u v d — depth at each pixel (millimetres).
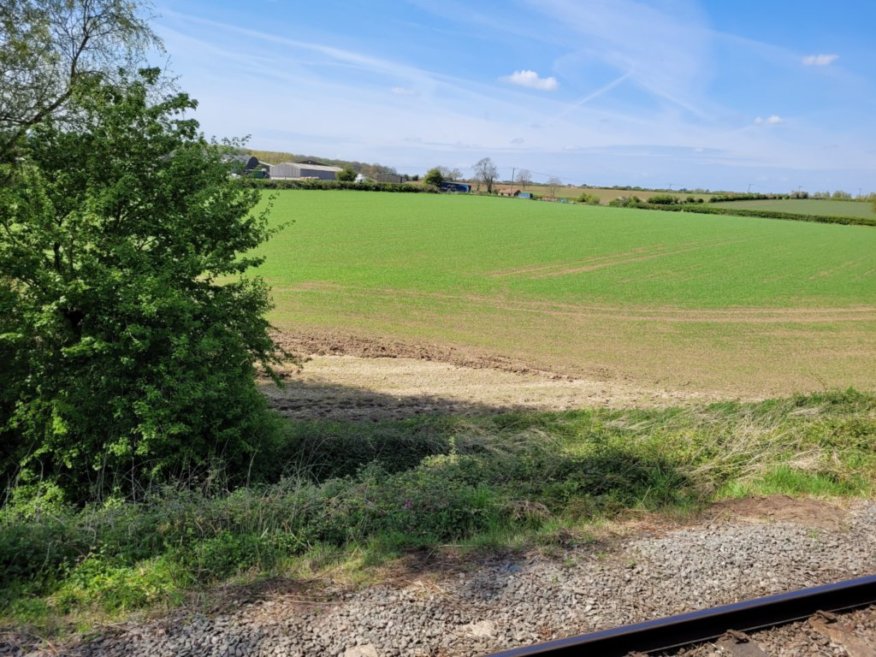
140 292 9266
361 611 5211
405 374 18609
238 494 7605
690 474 9438
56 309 9227
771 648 5066
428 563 6184
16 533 6406
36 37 12477
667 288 38094
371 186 109000
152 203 10445
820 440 10820
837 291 38812
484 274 40156
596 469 9203
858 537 7121
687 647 5031
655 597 5691
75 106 11352
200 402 9656
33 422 9617
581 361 22141
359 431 12117
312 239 51969
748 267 47469
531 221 74500
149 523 6766
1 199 9609
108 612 5223
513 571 6023
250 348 11148
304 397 15547
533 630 5133
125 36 13766
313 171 139000
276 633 4875
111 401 9312
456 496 7770
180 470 9648
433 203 91188
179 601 5328
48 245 9586
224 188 10672
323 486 7992
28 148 10289
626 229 71188
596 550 6551
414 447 11586
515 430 12930
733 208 116562
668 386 19141
